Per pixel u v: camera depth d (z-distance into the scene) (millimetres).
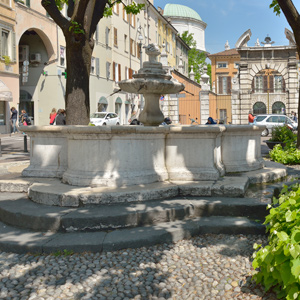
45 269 4109
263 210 5344
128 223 5008
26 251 4547
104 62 40250
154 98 7812
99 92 39156
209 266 4094
